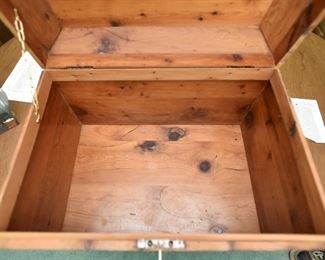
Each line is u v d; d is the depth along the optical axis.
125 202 0.97
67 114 1.01
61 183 0.93
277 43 0.80
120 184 1.01
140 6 0.81
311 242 0.55
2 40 1.16
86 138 1.12
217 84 0.93
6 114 0.77
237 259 0.88
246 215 0.95
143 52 0.85
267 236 0.55
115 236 0.55
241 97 0.99
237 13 0.84
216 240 0.55
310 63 1.04
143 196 0.98
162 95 0.98
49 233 0.54
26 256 0.88
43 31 0.79
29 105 0.84
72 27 0.89
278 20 0.78
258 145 0.97
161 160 1.07
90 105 1.04
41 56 0.80
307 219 0.66
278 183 0.81
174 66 0.84
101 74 0.86
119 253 0.89
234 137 1.12
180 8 0.82
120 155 1.08
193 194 0.99
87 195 0.98
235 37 0.88
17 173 0.67
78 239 0.55
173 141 1.11
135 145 1.10
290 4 0.72
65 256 0.88
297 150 0.71
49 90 0.86
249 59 0.84
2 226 0.61
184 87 0.94
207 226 0.92
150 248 0.54
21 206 0.69
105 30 0.88
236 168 1.05
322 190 0.62
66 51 0.85
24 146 0.70
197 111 1.07
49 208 0.84
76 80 0.89
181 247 0.54
